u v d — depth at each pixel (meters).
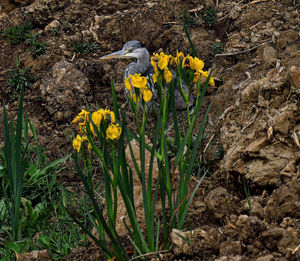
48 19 13.12
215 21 12.11
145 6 12.87
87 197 8.08
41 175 8.98
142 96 4.70
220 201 5.79
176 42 11.87
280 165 5.80
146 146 5.19
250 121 6.72
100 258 5.82
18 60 12.43
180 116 9.60
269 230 4.81
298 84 6.21
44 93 11.26
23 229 7.77
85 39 12.67
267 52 10.05
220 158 7.68
